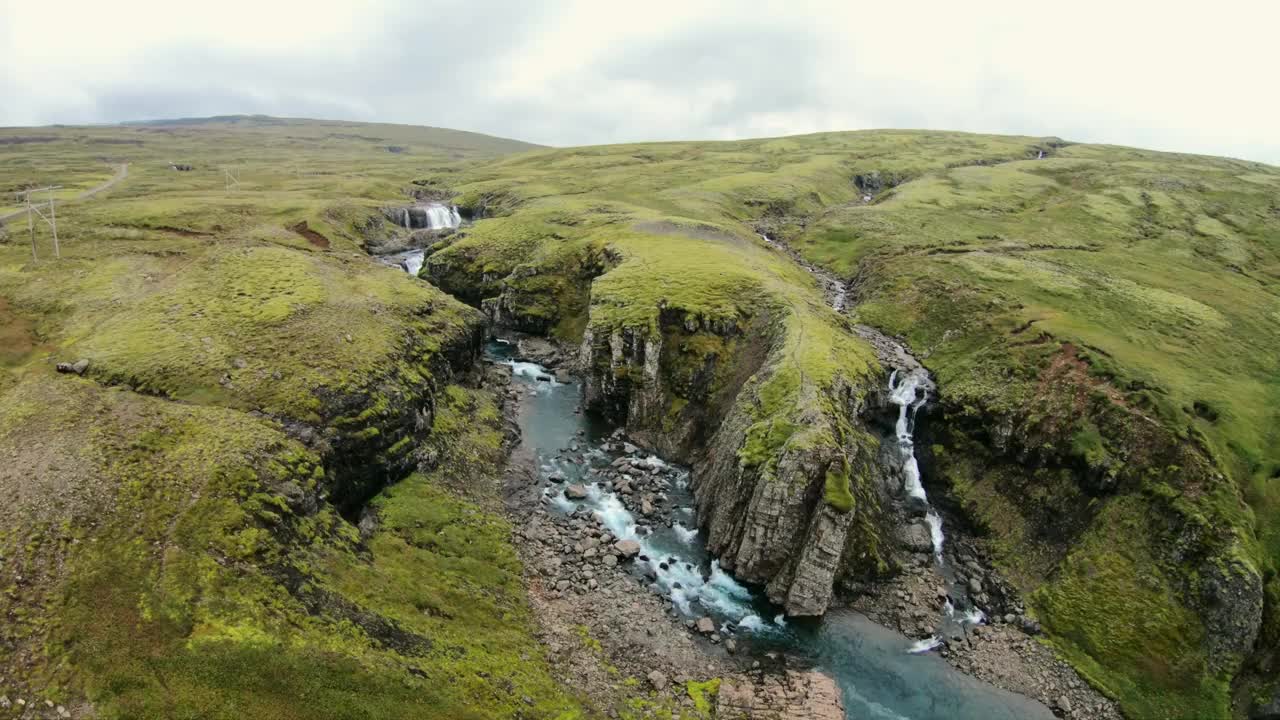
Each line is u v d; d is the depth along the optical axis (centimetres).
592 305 6800
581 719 2981
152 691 2398
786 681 3525
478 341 7338
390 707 2645
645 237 9100
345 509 4150
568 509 4938
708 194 13850
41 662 2433
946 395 5966
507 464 5447
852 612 4081
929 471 5544
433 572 3816
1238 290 8438
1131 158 18538
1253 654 3653
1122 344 6150
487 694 2947
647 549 4553
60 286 6169
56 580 2756
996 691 3606
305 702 2533
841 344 5894
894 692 3547
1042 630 4031
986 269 8675
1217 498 4156
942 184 14888
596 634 3719
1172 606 3894
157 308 5606
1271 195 13288
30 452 3497
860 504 4438
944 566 4588
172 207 10619
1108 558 4238
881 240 10644
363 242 11231
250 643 2672
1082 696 3606
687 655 3659
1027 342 6309
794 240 11731
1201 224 11631
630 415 6081
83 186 14300
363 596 3300
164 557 2964
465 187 16425
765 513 4184
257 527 3288
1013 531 4762
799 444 4219
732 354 6141
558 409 6550
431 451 4997
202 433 3875
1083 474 4678
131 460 3531
